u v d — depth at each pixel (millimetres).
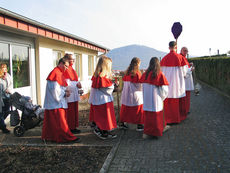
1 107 5328
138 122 5457
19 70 7078
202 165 3584
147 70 4934
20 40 6988
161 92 4840
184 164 3652
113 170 3582
